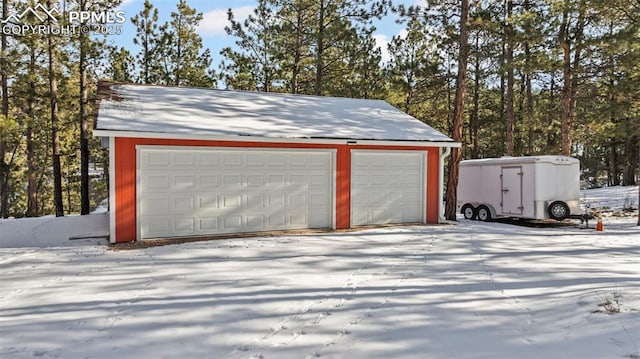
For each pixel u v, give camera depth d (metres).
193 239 9.50
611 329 4.02
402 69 16.62
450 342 3.92
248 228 10.42
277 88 24.08
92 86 18.03
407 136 11.94
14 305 4.98
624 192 20.77
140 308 4.87
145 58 21.64
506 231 11.16
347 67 21.05
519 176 12.93
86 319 4.53
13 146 20.36
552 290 5.45
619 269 6.59
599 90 16.98
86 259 7.43
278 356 3.67
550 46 16.38
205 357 3.66
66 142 22.11
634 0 13.37
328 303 5.06
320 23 20.23
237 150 10.25
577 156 34.16
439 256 7.79
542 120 20.53
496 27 13.88
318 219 11.12
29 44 14.82
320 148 11.07
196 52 23.02
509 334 4.08
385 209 11.92
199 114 11.02
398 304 5.02
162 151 9.55
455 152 13.67
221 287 5.71
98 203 28.81
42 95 15.91
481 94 26.62
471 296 5.30
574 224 13.15
